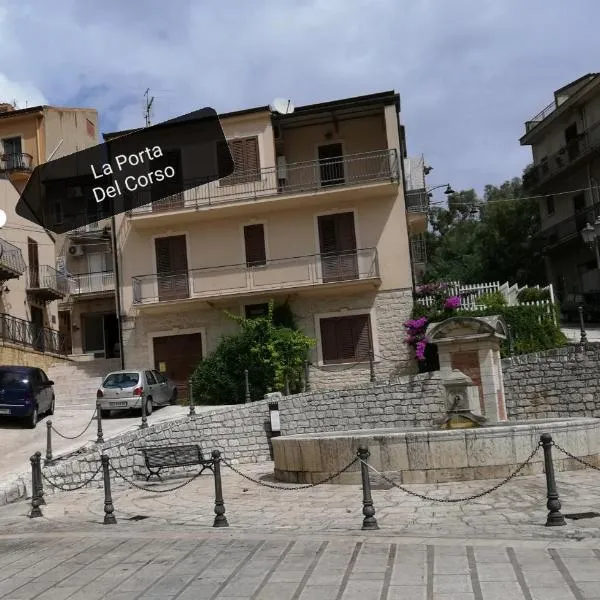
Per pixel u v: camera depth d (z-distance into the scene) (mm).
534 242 44594
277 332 24531
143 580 6781
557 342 23859
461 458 12156
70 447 17578
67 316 41875
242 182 28094
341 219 27625
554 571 6180
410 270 26844
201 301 27203
